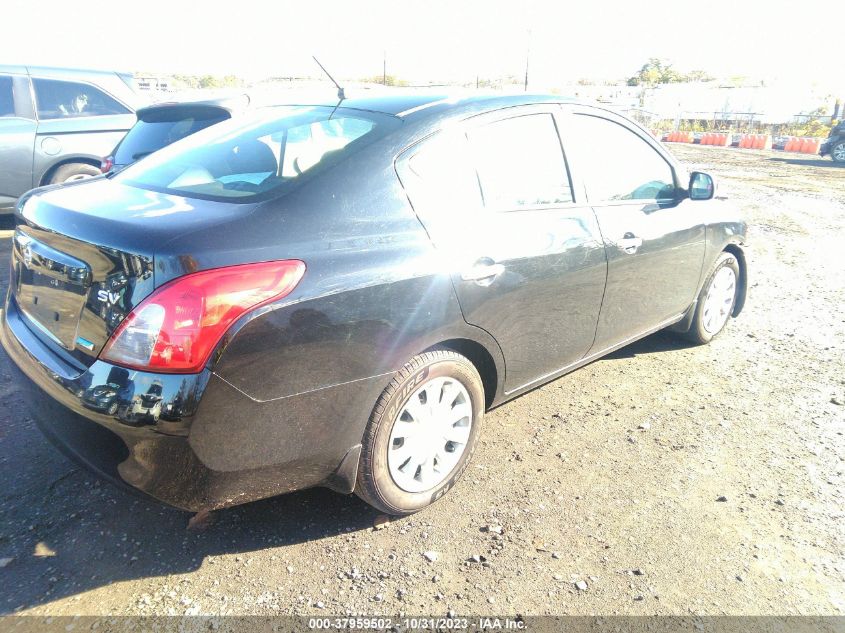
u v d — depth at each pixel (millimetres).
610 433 3428
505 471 3039
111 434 1972
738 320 5312
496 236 2721
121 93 7789
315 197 2297
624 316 3604
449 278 2502
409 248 2418
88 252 2074
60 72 7348
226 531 2545
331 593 2250
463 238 2604
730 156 22016
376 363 2326
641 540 2594
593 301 3293
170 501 2078
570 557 2482
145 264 1943
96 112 7582
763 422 3604
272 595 2229
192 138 3129
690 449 3295
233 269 1989
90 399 1958
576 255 3080
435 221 2549
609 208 3377
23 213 2531
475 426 2834
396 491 2570
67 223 2209
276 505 2725
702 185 3938
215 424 1990
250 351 1999
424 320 2432
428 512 2717
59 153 7262
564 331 3182
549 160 3105
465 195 2697
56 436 2186
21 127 6992
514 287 2777
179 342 1908
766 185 14312
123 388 1930
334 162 2418
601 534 2619
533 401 3773
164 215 2168
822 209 11156
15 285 2592
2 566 2289
